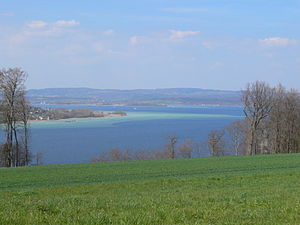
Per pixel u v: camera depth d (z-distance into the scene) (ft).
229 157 174.81
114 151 309.83
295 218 38.32
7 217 34.76
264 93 236.02
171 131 516.32
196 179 97.45
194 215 39.70
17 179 107.24
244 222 35.55
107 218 36.04
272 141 267.80
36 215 37.24
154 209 44.14
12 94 177.37
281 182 87.51
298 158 162.40
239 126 311.88
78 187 87.71
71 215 39.17
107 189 83.51
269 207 47.03
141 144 401.08
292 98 260.21
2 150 183.93
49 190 82.74
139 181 97.91
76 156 334.85
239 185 83.97
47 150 367.04
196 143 355.97
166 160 164.76
